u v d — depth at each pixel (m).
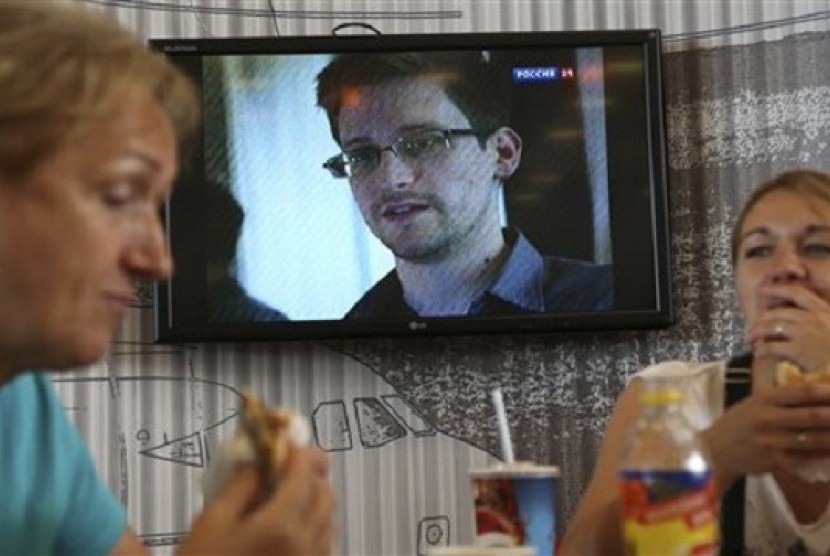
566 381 4.66
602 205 4.57
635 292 4.54
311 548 1.35
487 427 4.64
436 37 4.55
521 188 4.56
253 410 1.40
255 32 4.70
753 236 2.56
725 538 2.29
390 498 4.59
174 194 4.45
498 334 4.58
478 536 1.80
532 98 4.58
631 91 4.60
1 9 1.39
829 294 2.49
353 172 4.52
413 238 4.51
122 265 1.42
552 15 4.79
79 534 1.78
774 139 4.70
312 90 4.53
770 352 2.25
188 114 1.55
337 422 4.61
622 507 1.60
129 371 4.50
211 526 1.33
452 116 4.55
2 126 1.34
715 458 2.04
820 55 4.70
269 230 4.49
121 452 4.47
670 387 1.63
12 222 1.36
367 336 4.47
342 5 4.74
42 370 1.48
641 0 4.78
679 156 4.72
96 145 1.37
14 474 1.68
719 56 4.75
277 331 4.44
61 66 1.35
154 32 4.62
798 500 2.27
